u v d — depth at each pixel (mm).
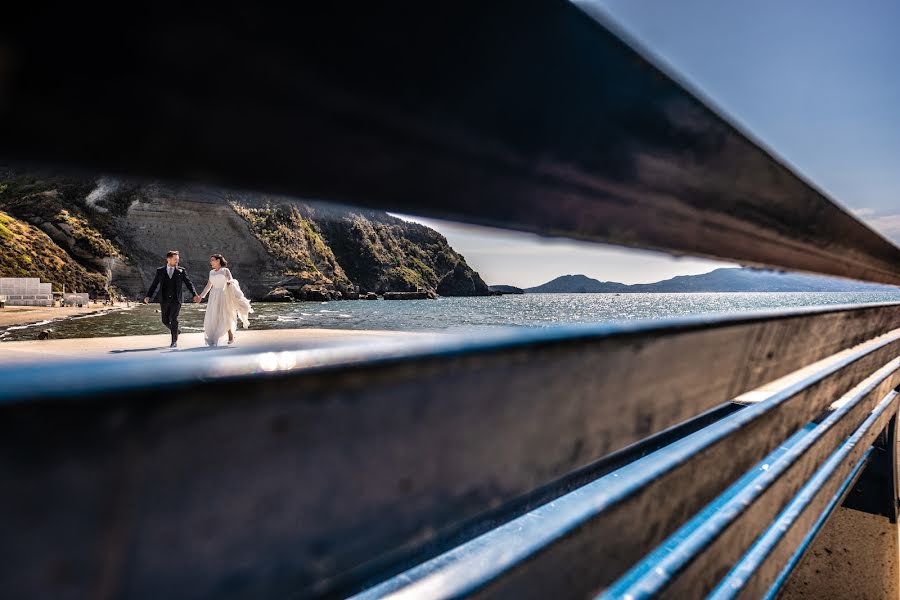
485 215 510
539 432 589
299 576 378
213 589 326
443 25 387
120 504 269
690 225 844
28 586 242
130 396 258
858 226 1497
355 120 365
